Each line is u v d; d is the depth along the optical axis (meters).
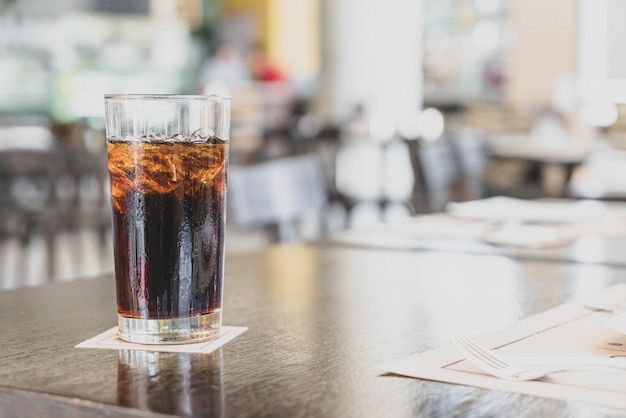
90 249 4.88
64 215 3.66
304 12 10.07
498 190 3.43
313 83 9.95
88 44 8.21
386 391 0.64
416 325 0.82
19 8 7.66
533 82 7.67
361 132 5.70
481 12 8.12
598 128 4.91
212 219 0.76
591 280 1.02
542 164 3.79
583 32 7.37
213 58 9.06
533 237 1.29
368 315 0.86
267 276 1.06
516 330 0.79
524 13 7.70
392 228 1.43
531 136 4.45
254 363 0.70
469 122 5.36
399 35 8.77
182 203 0.75
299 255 1.21
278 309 0.88
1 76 7.41
